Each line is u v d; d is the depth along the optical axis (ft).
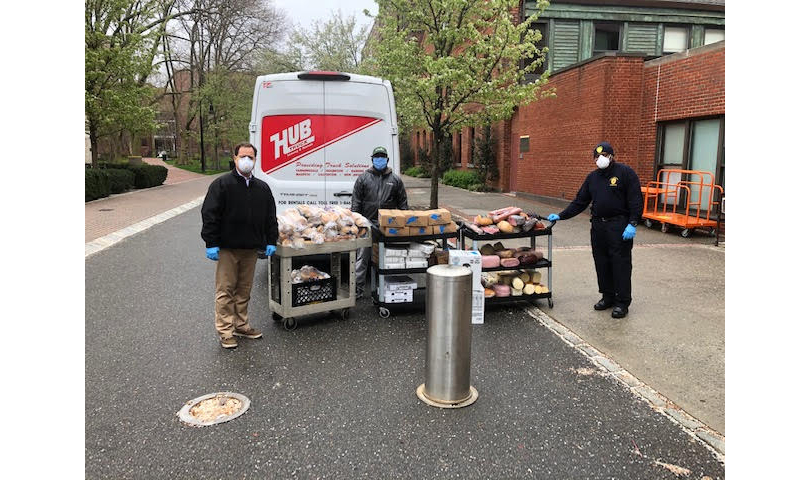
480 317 18.49
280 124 22.67
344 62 104.01
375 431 11.35
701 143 37.76
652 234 36.40
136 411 12.17
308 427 11.51
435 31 40.65
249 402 12.64
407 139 130.62
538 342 16.78
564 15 63.98
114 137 86.63
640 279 24.20
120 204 57.93
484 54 41.22
